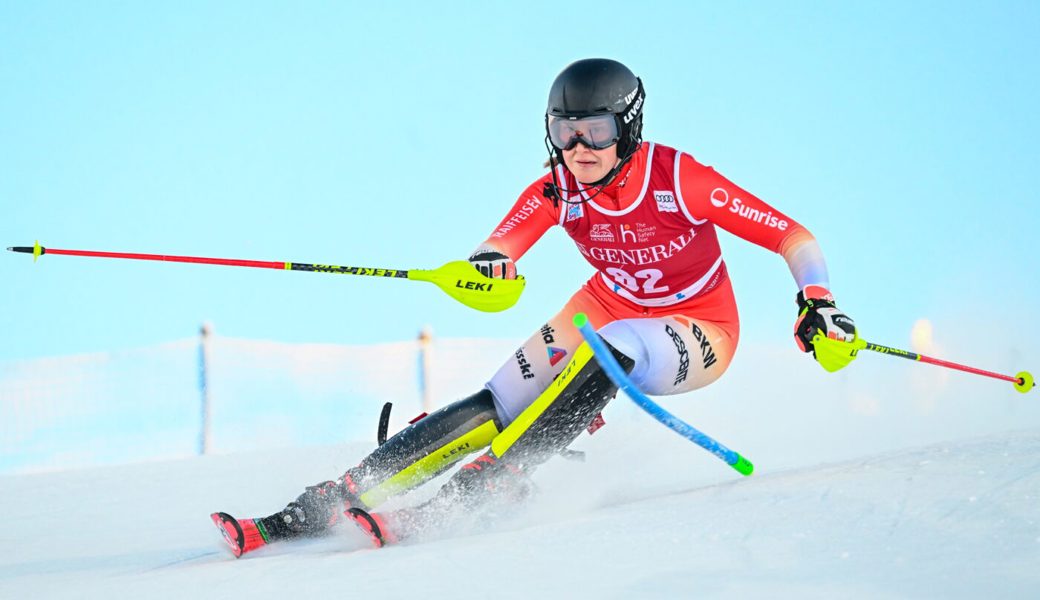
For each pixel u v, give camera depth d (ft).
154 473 48.96
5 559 31.14
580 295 32.55
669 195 29.12
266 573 22.72
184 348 75.97
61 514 39.83
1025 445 26.40
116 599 21.85
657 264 30.45
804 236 28.37
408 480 28.58
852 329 26.76
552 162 30.04
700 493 25.91
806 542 19.81
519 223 30.76
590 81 28.14
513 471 26.63
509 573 19.86
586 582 18.74
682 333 29.35
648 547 20.54
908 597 16.58
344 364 76.79
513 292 30.27
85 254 30.35
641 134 29.35
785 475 26.89
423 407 74.84
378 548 25.38
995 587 16.72
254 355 76.18
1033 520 19.61
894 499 21.89
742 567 18.71
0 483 49.83
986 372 31.73
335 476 42.47
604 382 26.86
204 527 34.68
